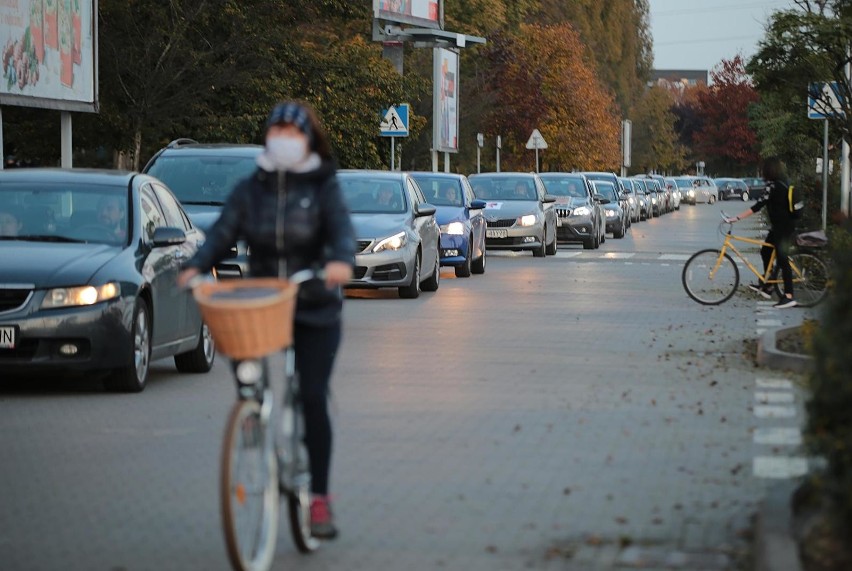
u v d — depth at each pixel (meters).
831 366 16.80
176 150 54.97
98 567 18.50
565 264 88.00
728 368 38.34
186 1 96.50
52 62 67.06
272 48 104.50
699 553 18.94
